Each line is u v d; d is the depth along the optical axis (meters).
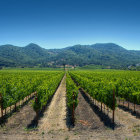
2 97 11.87
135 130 9.68
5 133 9.39
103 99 13.50
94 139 8.59
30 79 29.11
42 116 12.79
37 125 10.72
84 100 19.33
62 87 32.56
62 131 9.73
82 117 12.47
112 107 11.69
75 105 12.23
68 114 13.30
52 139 8.65
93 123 11.07
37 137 8.88
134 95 13.25
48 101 18.69
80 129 10.02
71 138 8.75
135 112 13.52
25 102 17.95
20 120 11.74
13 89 14.53
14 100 13.59
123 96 15.90
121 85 19.09
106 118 12.12
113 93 11.42
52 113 13.66
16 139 8.62
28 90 18.47
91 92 17.66
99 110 14.55
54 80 25.58
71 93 12.95
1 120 11.59
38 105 11.37
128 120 11.59
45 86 16.41
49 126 10.56
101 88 15.02
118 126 10.43
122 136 8.91
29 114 13.34
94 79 26.45
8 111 14.20
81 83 26.14
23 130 9.85
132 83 19.06
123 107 15.61
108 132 9.50
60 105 16.62
